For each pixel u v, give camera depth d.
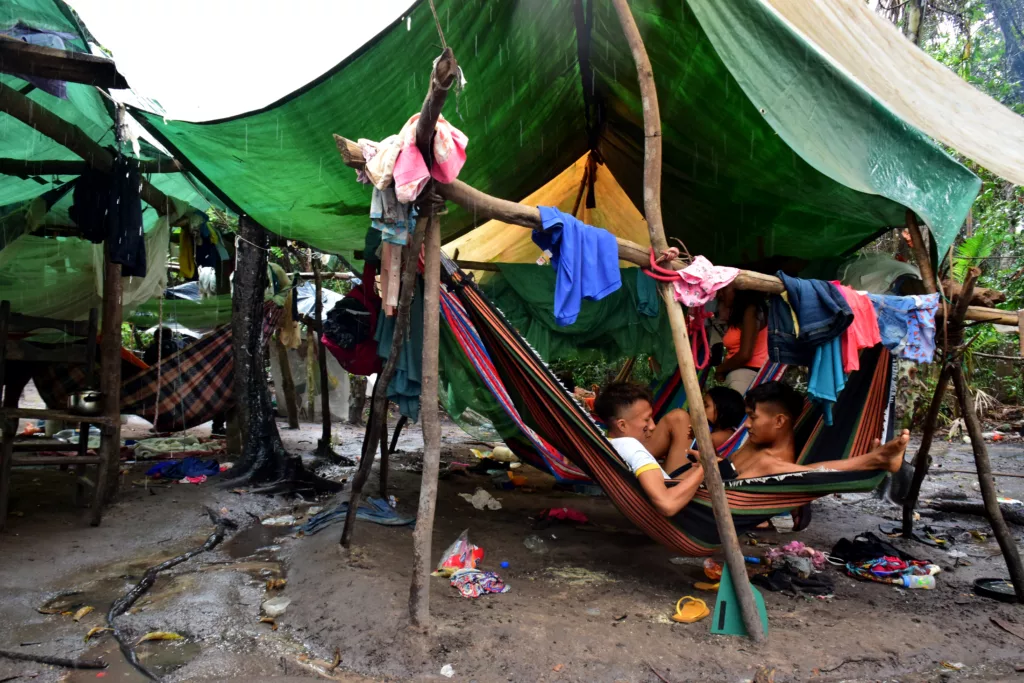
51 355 4.39
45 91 4.06
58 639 2.76
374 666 2.53
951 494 5.60
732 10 2.96
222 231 6.67
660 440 4.16
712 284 3.00
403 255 3.25
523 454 4.82
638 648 2.64
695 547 3.20
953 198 3.29
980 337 9.36
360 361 4.23
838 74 3.11
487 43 3.35
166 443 7.25
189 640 2.80
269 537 4.26
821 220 4.27
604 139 5.08
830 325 3.09
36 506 4.60
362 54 3.13
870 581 3.53
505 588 3.21
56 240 5.81
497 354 3.42
